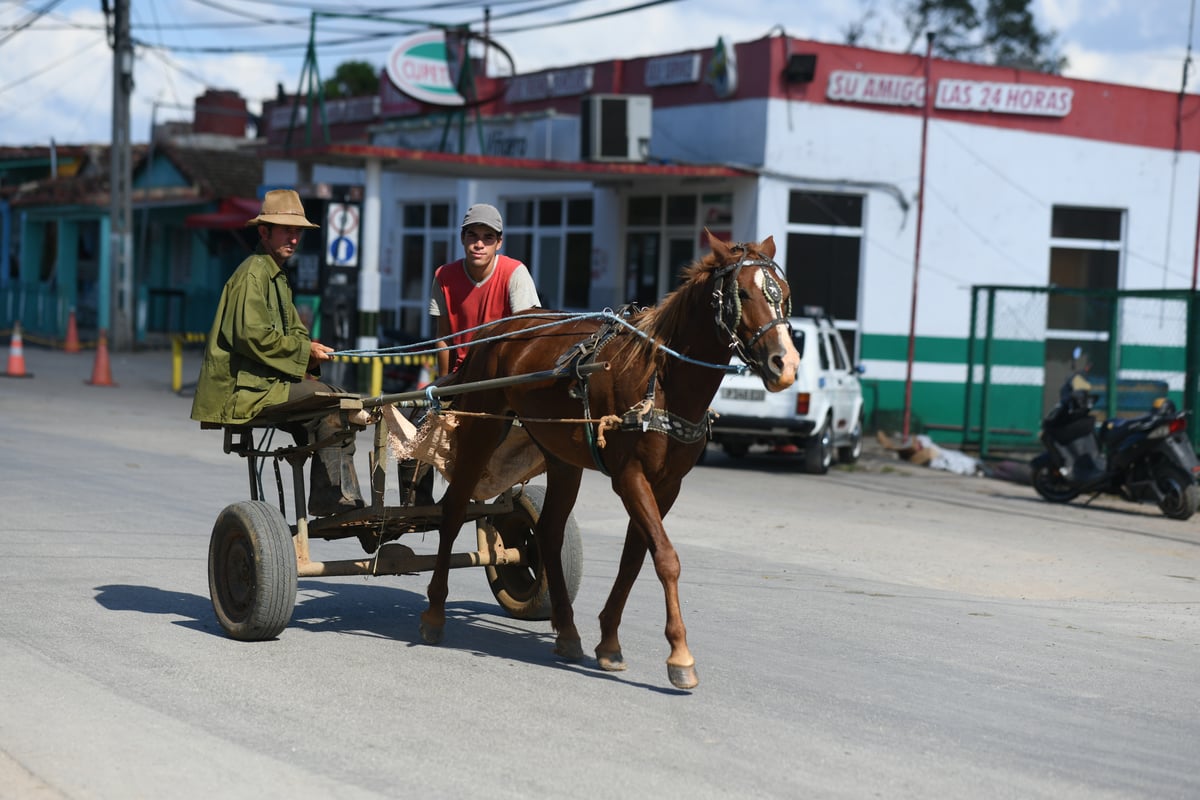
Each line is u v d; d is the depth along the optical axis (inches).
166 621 303.9
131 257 1347.2
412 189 1173.7
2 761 204.7
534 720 235.9
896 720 243.0
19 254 1721.2
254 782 199.5
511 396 286.7
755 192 851.4
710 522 495.5
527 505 312.2
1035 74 911.7
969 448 815.7
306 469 575.8
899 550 454.3
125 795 192.4
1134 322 947.3
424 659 280.8
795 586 378.9
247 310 279.4
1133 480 588.1
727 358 256.5
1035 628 336.2
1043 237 932.0
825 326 705.6
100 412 791.7
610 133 848.9
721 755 218.2
